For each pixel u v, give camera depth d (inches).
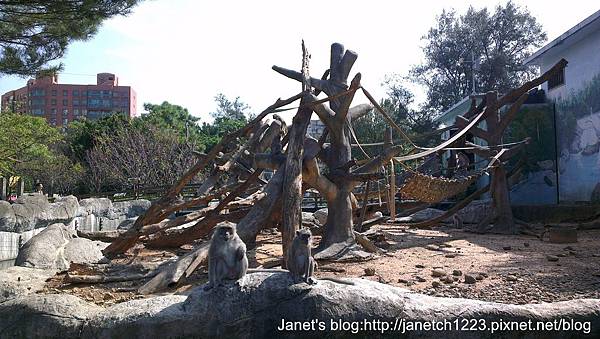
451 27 2031.3
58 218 711.7
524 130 880.9
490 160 650.8
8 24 661.3
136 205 983.6
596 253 465.7
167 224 454.0
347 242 450.6
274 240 589.9
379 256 455.5
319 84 489.1
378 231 636.7
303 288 247.4
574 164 824.3
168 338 242.8
